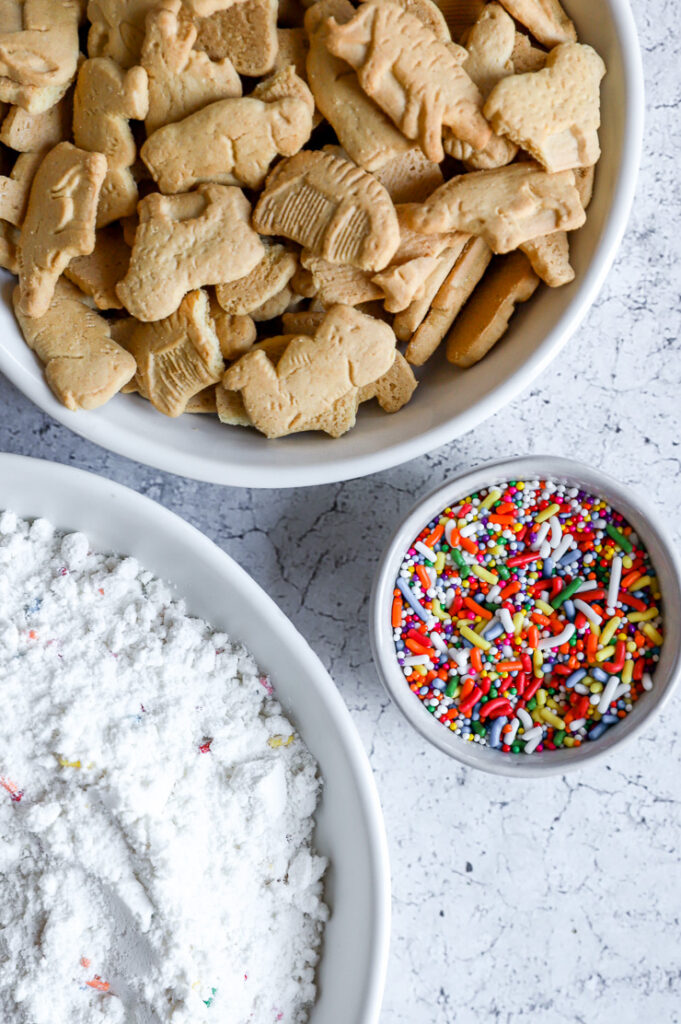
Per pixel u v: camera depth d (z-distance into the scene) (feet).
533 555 1.70
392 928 1.77
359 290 1.54
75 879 1.59
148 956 1.58
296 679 1.63
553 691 1.72
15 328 1.57
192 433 1.61
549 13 1.52
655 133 1.74
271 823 1.63
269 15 1.49
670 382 1.76
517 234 1.51
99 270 1.57
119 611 1.65
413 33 1.48
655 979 1.77
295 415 1.56
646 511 1.65
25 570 1.66
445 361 1.63
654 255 1.75
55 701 1.61
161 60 1.50
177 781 1.61
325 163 1.51
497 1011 1.77
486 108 1.49
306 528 1.77
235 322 1.56
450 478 1.64
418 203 1.53
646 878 1.77
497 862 1.77
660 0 1.72
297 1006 1.65
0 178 1.54
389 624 1.65
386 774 1.77
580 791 1.77
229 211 1.52
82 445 1.75
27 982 1.58
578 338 1.76
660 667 1.69
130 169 1.55
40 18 1.51
